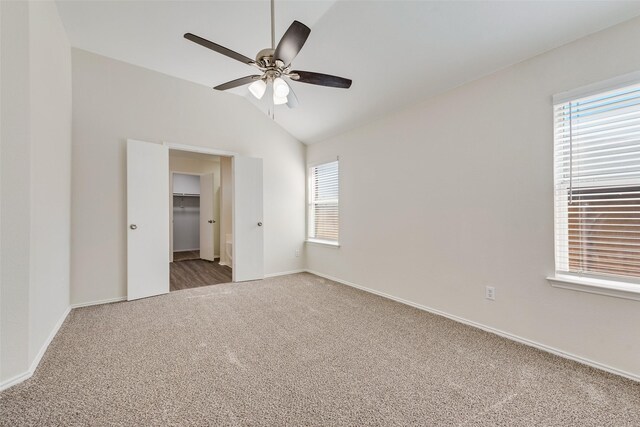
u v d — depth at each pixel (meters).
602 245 1.86
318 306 3.06
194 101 3.79
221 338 2.27
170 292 3.59
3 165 1.63
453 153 2.64
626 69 1.68
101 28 2.71
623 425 1.33
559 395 1.55
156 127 3.50
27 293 1.71
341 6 2.28
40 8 1.98
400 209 3.19
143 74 3.41
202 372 1.78
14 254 1.66
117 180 3.23
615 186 1.79
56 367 1.83
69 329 2.43
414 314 2.81
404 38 2.32
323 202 4.57
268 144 4.49
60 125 2.52
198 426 1.33
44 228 2.06
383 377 1.73
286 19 2.56
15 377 1.65
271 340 2.24
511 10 1.83
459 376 1.74
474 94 2.47
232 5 2.41
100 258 3.12
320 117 3.93
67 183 2.80
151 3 2.39
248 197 4.21
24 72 1.72
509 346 2.12
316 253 4.65
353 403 1.50
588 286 1.82
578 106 1.93
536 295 2.10
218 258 6.30
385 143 3.38
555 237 2.01
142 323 2.57
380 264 3.46
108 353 2.02
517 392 1.58
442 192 2.74
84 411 1.43
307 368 1.83
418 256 2.99
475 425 1.34
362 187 3.72
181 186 7.60
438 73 2.54
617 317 1.73
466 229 2.54
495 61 2.23
